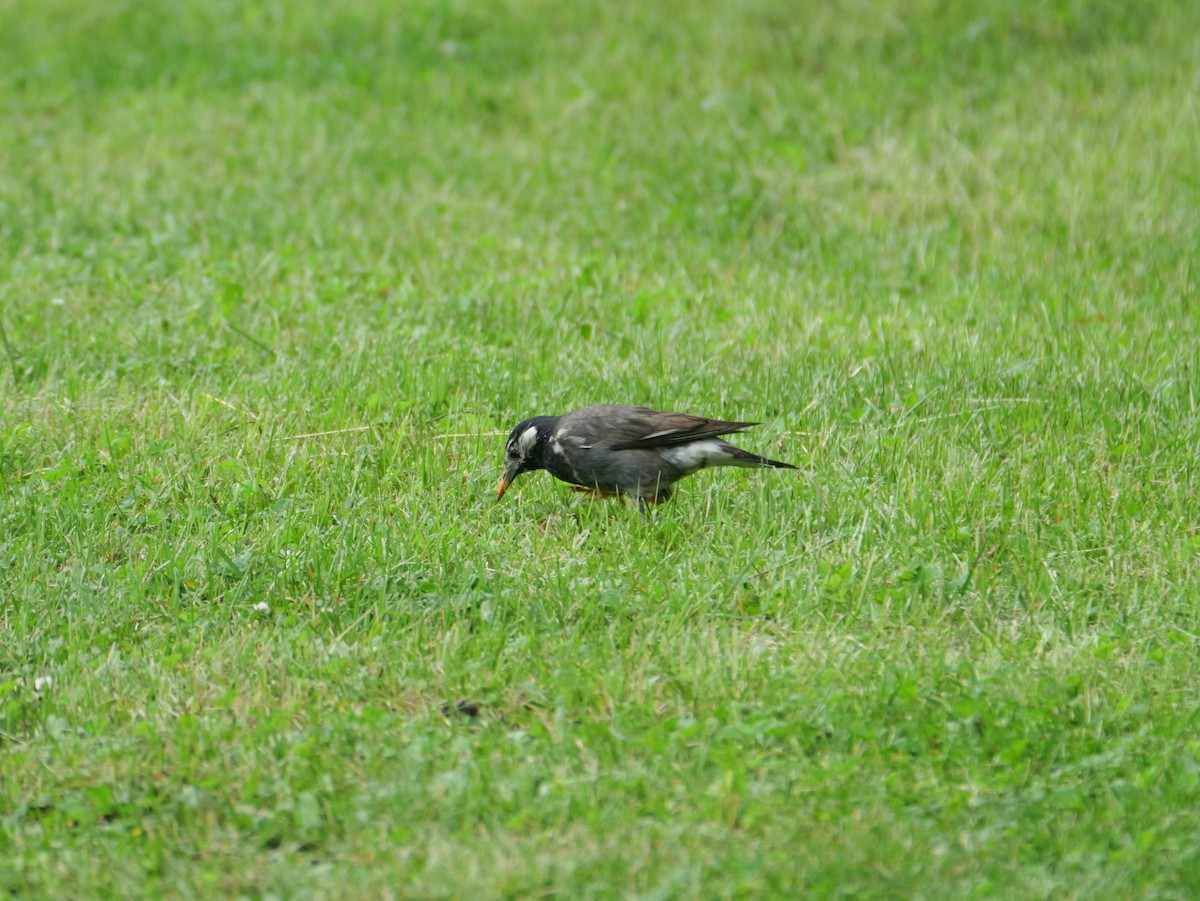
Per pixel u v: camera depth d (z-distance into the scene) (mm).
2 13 28328
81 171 21438
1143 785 8094
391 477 12367
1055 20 25203
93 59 26328
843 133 22406
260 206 20031
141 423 13492
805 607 10188
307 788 8250
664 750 8414
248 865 7633
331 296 16703
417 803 8031
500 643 9734
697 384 14430
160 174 21344
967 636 9977
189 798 8109
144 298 16719
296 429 13344
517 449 11883
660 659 9555
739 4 26562
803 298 17281
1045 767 8367
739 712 8953
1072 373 14562
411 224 19484
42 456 12797
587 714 8984
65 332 15578
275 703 9211
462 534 11320
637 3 27094
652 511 11961
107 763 8523
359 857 7676
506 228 19594
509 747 8555
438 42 26328
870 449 12773
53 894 7410
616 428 11641
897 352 15133
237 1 28312
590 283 17359
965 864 7473
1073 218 19562
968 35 24969
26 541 11195
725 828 7758
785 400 14047
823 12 26047
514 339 15586
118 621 10203
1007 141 21828
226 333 15586
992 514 11609
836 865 7348
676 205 20250
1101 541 11172
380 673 9516
